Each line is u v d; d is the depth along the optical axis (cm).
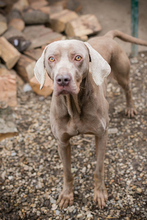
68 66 185
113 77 333
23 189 304
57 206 284
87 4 633
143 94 428
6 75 432
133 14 495
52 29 569
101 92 246
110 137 359
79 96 218
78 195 292
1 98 421
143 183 295
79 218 271
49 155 343
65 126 237
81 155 337
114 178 305
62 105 226
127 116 390
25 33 519
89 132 249
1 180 316
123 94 436
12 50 447
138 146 342
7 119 382
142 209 270
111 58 308
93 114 231
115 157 330
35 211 281
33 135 374
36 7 572
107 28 563
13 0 555
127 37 356
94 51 206
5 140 370
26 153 348
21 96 448
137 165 318
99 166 269
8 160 341
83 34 523
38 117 405
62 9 599
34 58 471
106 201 281
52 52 193
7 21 524
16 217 278
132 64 497
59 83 182
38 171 324
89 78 225
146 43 363
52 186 305
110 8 609
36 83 438
